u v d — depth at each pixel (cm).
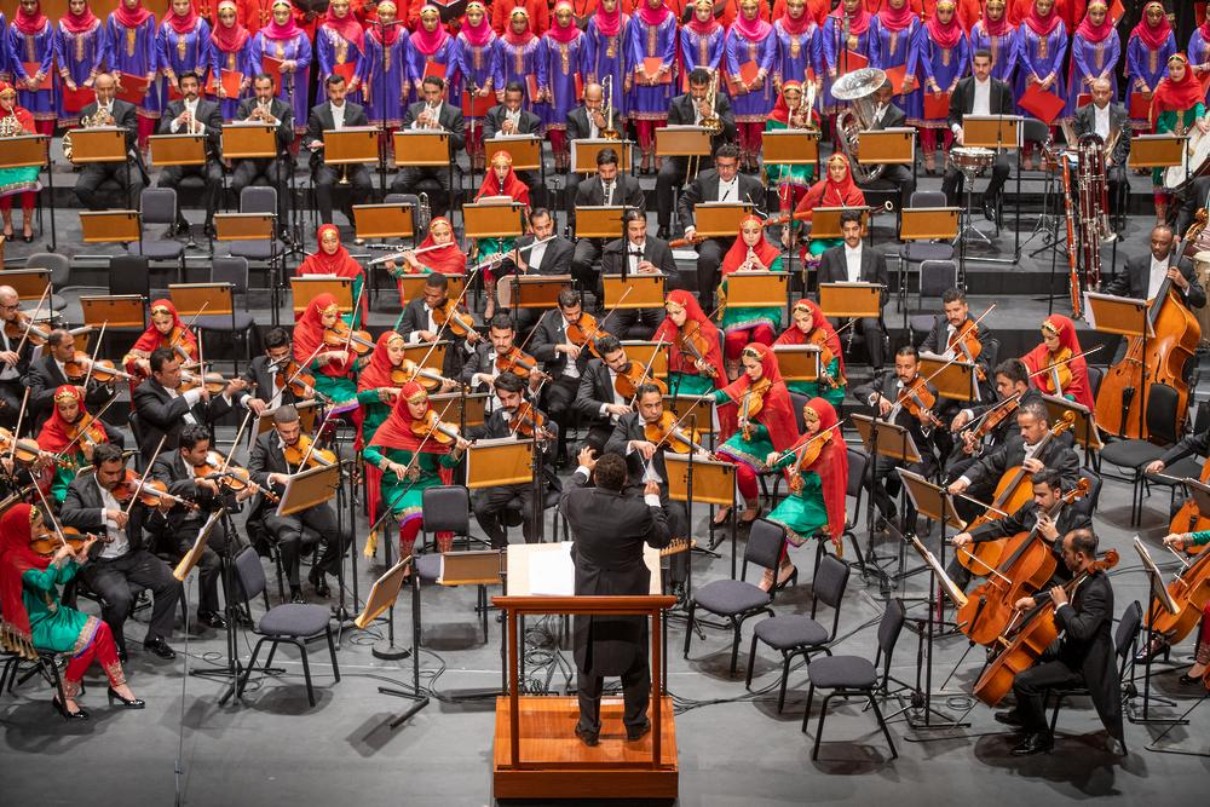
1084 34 2131
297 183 2053
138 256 1739
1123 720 1188
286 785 1100
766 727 1178
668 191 1945
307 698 1209
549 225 1739
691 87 1969
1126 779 1114
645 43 2092
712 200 1850
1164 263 1725
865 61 2053
